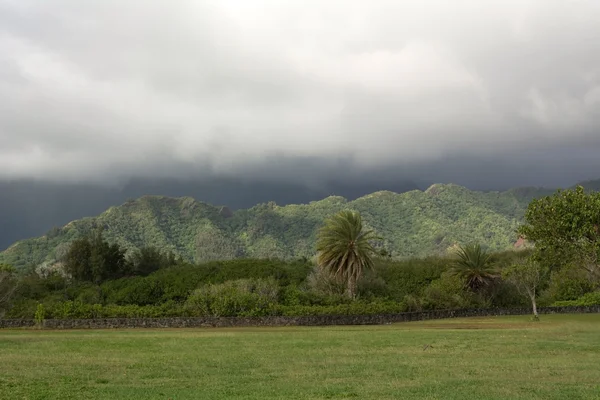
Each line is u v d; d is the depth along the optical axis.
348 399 15.34
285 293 63.88
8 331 47.22
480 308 71.62
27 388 17.44
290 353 26.80
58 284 79.81
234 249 186.75
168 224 198.50
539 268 56.28
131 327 51.12
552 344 29.69
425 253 193.25
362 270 67.75
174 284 75.12
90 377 19.67
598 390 16.38
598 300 74.69
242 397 15.74
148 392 16.69
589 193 33.53
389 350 27.83
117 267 89.75
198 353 26.98
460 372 20.30
